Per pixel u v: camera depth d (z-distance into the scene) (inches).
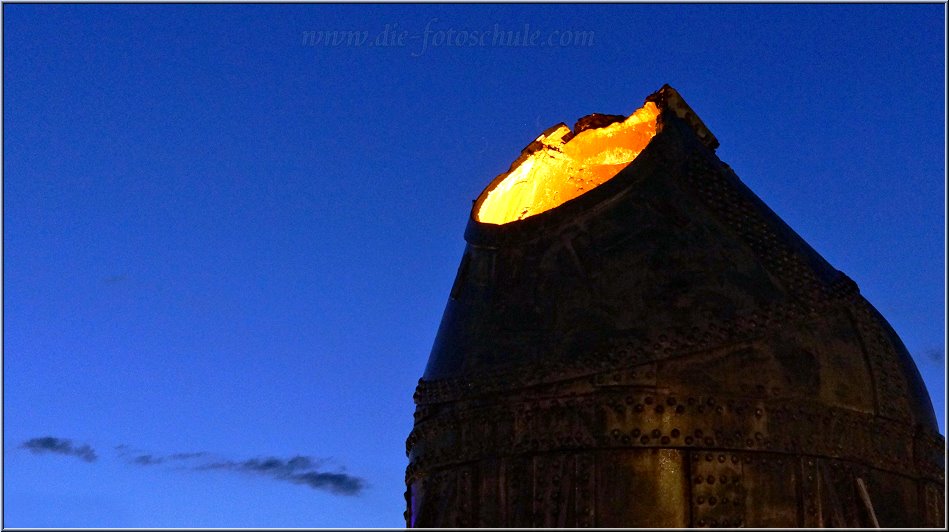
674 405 433.1
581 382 441.4
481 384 457.1
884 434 457.4
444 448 461.4
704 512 423.2
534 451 440.5
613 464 429.7
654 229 464.4
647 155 481.4
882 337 476.7
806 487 431.5
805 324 454.6
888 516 446.6
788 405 439.2
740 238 464.8
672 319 444.5
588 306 454.0
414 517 473.4
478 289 484.7
